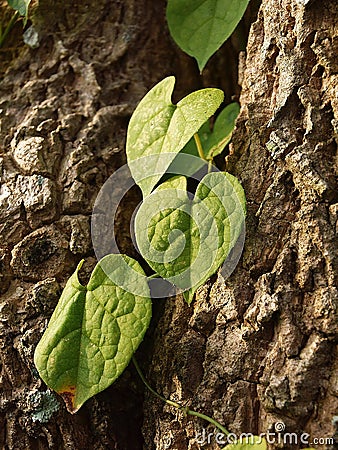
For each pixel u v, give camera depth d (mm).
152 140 425
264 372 389
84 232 456
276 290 394
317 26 407
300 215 395
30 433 429
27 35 508
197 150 472
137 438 443
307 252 390
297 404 377
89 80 493
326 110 403
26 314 441
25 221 457
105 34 511
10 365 437
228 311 406
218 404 398
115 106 489
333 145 399
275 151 408
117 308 412
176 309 427
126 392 445
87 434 433
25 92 496
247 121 428
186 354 413
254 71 432
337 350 378
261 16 436
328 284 384
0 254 452
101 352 408
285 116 412
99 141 478
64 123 479
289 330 385
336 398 374
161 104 430
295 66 410
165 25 523
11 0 469
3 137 485
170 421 416
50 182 461
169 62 520
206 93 422
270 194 407
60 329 410
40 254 450
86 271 451
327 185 390
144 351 444
